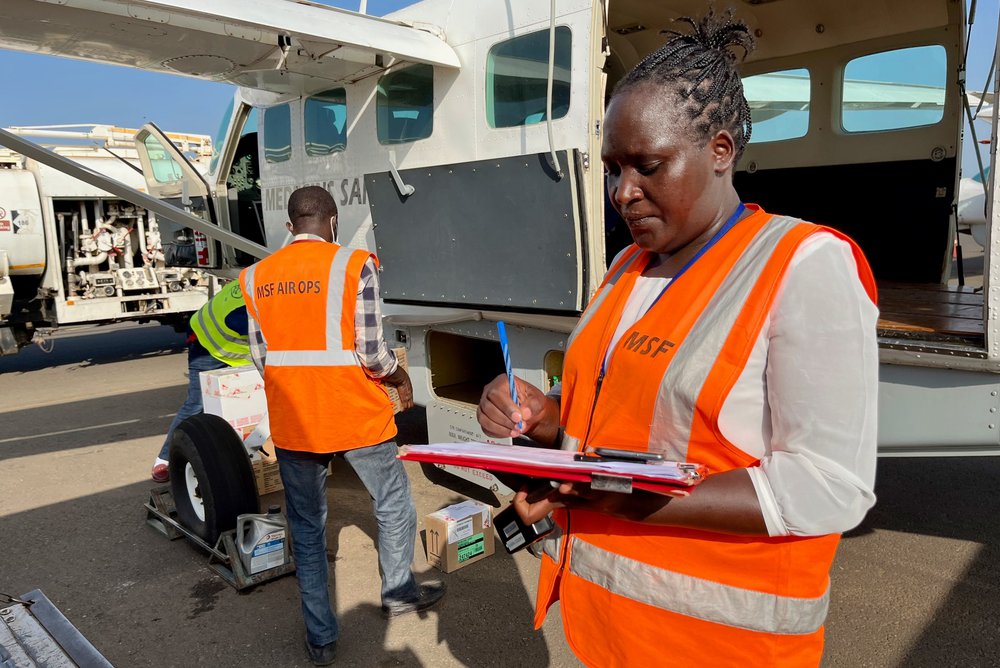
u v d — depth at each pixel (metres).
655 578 1.14
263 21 3.08
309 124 4.84
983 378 2.39
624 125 1.08
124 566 3.68
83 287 9.80
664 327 1.11
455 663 2.79
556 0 3.28
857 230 5.14
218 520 3.47
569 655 2.83
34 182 9.21
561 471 1.00
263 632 3.05
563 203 3.09
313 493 2.76
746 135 1.16
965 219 7.89
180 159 6.12
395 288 4.02
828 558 1.08
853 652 2.80
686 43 1.12
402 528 3.02
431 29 3.84
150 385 8.27
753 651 1.08
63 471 5.23
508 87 3.57
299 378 2.66
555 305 3.22
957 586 3.25
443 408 4.25
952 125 4.58
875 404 1.00
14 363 10.41
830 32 4.93
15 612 1.48
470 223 3.51
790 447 1.00
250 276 2.81
